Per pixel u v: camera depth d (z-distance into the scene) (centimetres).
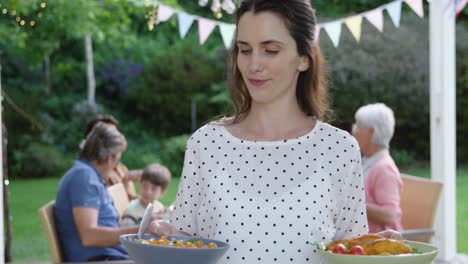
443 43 530
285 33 185
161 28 1609
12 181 1369
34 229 903
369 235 182
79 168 353
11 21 1050
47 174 1427
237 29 188
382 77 1383
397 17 471
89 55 1488
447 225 545
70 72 1563
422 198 401
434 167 545
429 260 173
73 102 1544
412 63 1388
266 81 186
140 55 1588
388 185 378
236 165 192
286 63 186
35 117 1456
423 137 1452
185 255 170
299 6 187
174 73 1536
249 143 193
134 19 1582
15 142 1432
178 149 1477
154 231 194
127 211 424
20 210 1046
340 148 194
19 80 1516
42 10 998
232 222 187
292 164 191
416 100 1401
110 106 1577
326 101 204
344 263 170
